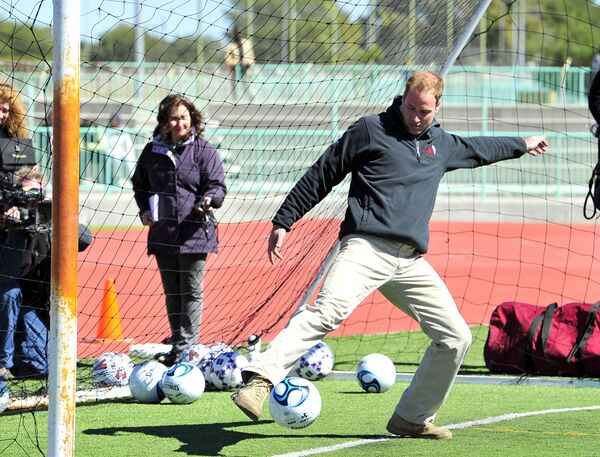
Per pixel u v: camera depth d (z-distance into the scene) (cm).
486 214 6794
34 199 2075
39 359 2125
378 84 2762
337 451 1512
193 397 1914
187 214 2244
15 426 1744
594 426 1697
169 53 7669
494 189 6956
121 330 2605
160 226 2250
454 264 4534
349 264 1497
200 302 2275
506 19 9806
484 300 3469
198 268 2261
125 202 6244
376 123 1514
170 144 2247
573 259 4847
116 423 1742
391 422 1609
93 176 6297
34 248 2088
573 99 8112
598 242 5653
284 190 6131
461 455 1483
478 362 2412
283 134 6294
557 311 2230
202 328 2578
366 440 1592
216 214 5900
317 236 2445
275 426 1712
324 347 2212
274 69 6612
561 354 2153
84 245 2223
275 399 1552
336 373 2223
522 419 1756
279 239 1504
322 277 2197
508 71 8181
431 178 1527
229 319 2575
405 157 1512
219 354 2092
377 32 2572
